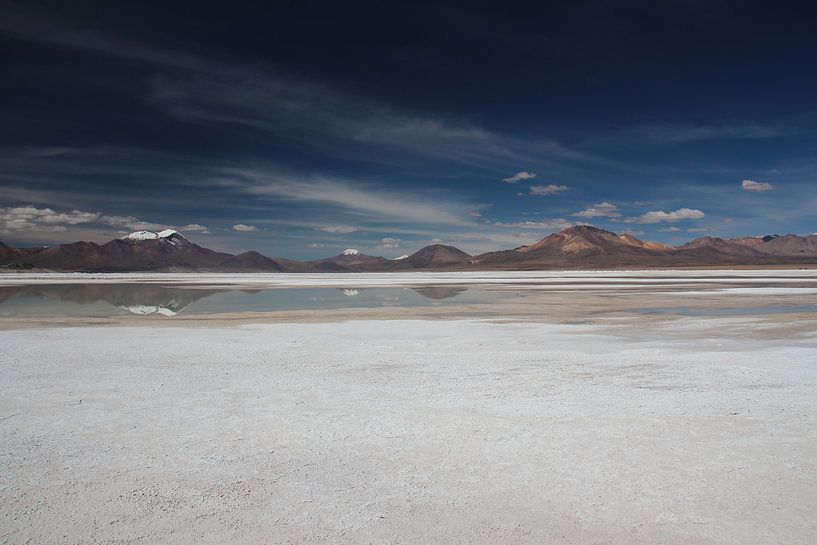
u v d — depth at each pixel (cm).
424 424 857
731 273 11425
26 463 697
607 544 504
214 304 3575
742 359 1410
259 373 1259
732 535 516
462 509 573
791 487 616
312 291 5209
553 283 6819
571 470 671
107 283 7150
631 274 11500
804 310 2848
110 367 1331
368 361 1414
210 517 557
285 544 506
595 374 1235
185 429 835
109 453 733
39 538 516
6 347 1653
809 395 1022
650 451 732
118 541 511
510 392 1064
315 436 802
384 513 565
